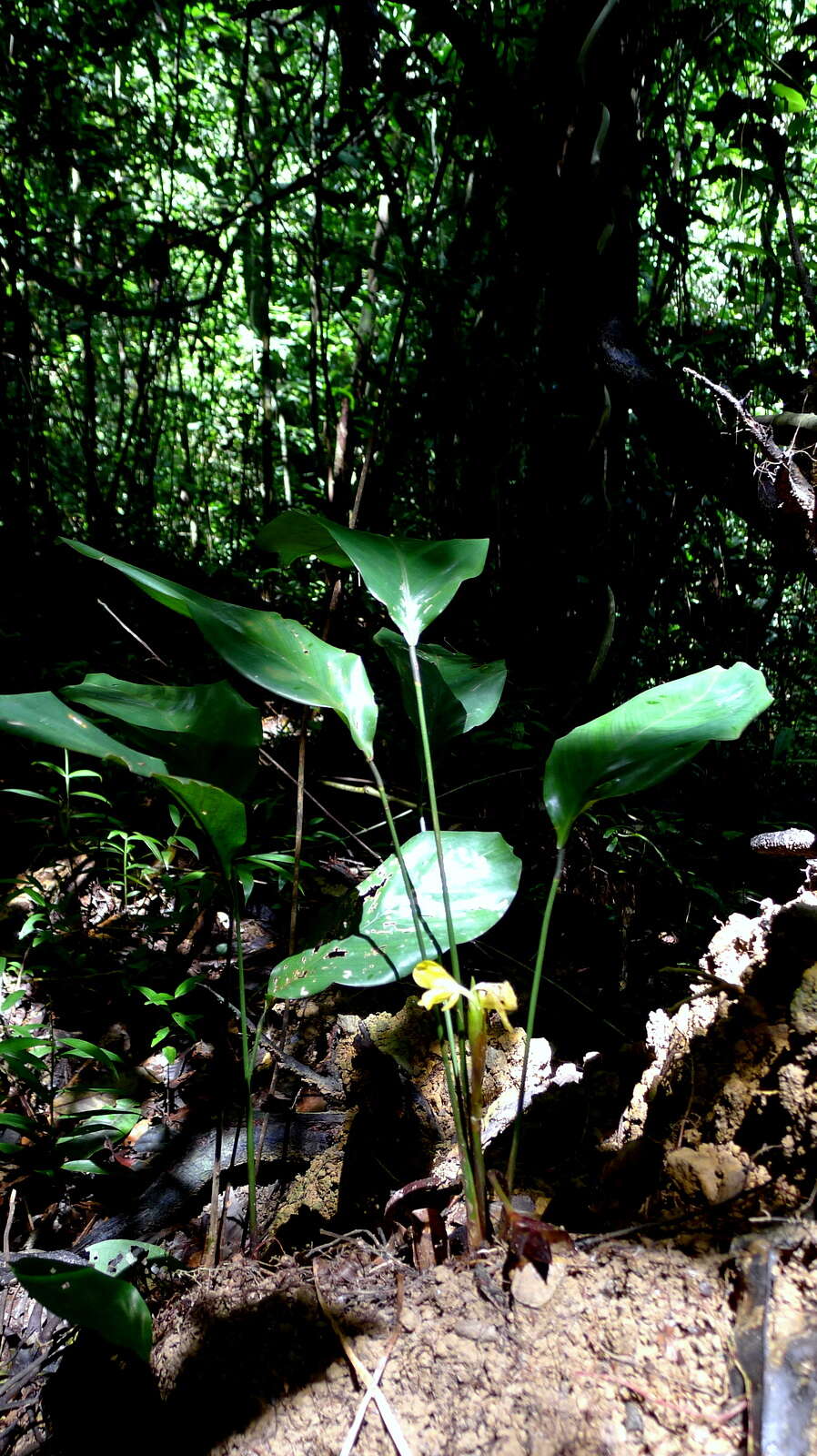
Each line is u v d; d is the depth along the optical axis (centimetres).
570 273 290
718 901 269
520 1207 125
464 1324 102
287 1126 195
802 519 210
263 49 407
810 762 404
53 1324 138
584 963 265
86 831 282
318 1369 101
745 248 354
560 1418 90
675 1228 110
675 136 364
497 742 287
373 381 371
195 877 224
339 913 143
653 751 123
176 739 130
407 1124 169
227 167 442
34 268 396
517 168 296
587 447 325
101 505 479
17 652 363
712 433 243
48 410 579
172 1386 107
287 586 432
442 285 343
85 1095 200
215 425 652
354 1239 129
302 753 162
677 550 361
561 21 284
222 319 554
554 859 287
